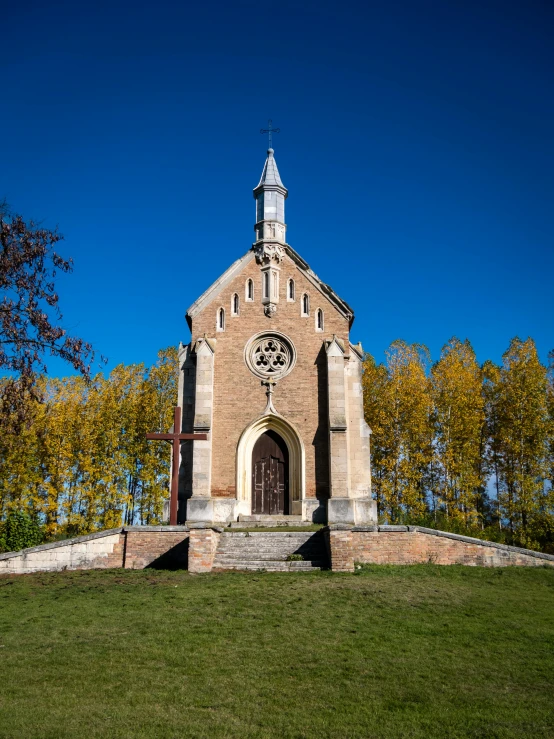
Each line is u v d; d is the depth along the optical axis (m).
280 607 15.36
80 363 18.44
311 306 31.23
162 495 42.66
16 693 10.02
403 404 42.19
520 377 40.69
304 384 30.05
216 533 22.12
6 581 19.98
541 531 36.69
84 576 20.31
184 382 30.81
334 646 12.56
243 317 31.14
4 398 18.48
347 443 28.36
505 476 40.66
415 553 21.83
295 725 9.00
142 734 8.56
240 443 29.25
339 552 20.22
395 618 14.73
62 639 12.95
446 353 46.84
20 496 38.25
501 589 18.62
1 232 17.94
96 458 41.72
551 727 9.11
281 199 33.34
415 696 10.13
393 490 40.94
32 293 18.09
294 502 28.72
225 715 9.29
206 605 15.58
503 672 11.40
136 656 11.80
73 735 8.48
